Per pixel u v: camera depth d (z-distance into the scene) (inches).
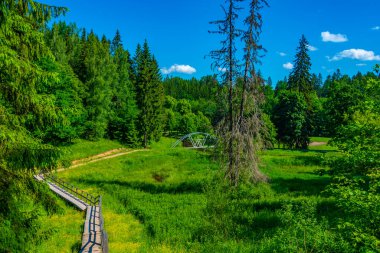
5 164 307.1
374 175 399.9
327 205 799.7
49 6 323.3
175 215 843.4
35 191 329.7
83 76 2433.6
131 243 666.8
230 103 950.4
